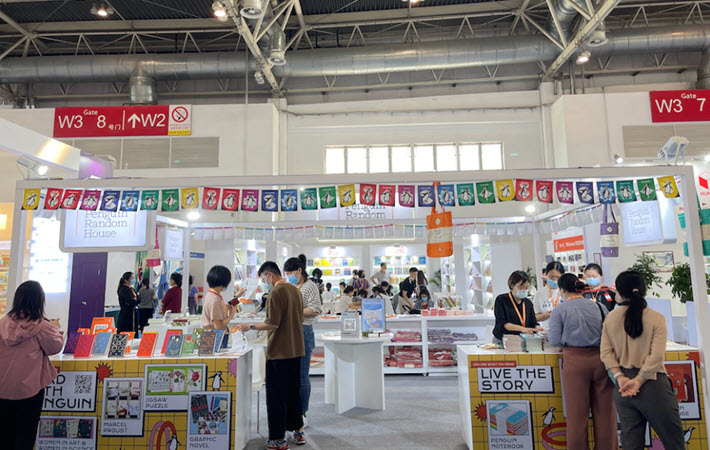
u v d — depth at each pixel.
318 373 6.52
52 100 13.30
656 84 12.34
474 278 9.18
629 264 7.54
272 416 3.71
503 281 7.66
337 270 12.46
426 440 3.97
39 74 11.47
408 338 6.62
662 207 4.73
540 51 11.12
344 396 4.88
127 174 11.59
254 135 11.64
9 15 11.20
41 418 3.51
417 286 8.39
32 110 11.56
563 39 10.20
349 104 12.48
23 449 2.88
